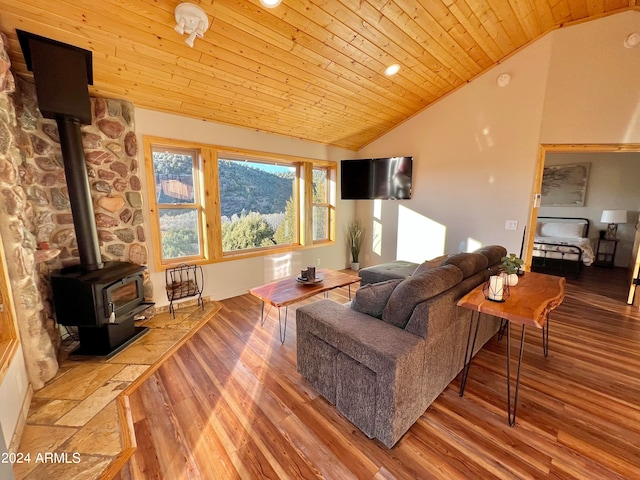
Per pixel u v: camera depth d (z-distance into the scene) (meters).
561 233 5.85
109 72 2.42
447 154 4.27
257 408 1.87
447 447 1.57
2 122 1.81
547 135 3.52
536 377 2.19
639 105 3.06
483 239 4.08
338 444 1.60
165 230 3.37
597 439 1.62
